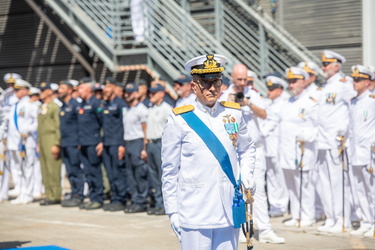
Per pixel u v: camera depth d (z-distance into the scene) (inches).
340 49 874.1
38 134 896.9
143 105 784.3
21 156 903.1
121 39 976.9
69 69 1175.6
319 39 885.8
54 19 1080.8
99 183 841.5
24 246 598.9
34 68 1213.7
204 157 332.5
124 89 796.0
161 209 775.1
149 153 770.2
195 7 965.2
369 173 620.7
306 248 562.6
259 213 588.7
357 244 577.3
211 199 332.2
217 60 348.2
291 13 904.9
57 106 884.6
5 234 664.4
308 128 677.9
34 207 874.1
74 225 713.0
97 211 821.2
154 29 906.1
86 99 832.9
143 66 914.1
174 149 338.6
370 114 617.9
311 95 685.3
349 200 650.8
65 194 894.4
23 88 915.4
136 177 796.0
